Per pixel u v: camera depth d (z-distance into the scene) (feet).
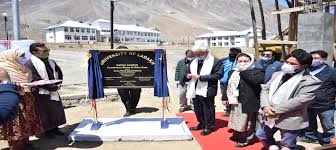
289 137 16.48
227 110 30.55
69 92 42.39
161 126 25.25
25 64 21.93
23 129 19.89
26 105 20.17
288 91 15.84
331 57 28.25
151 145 22.58
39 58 22.62
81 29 310.65
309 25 28.27
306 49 28.60
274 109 16.19
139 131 24.27
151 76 24.93
